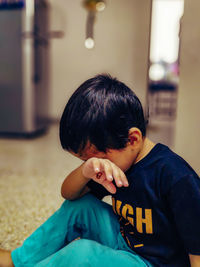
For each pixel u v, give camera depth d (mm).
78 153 531
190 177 491
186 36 1135
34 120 3070
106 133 491
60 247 669
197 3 1104
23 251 659
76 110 505
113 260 539
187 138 1180
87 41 3123
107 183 556
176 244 541
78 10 4215
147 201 532
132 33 3971
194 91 1147
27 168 1872
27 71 2896
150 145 578
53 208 1213
